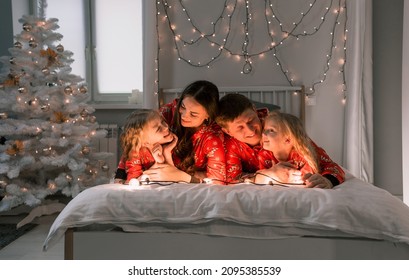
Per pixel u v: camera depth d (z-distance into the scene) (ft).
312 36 11.16
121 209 4.46
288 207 4.37
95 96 12.01
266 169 5.30
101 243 4.46
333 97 11.21
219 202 4.42
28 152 9.19
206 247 4.42
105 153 9.99
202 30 11.27
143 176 5.22
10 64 9.39
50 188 9.13
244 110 5.54
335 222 4.19
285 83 11.25
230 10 11.19
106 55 11.92
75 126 9.39
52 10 11.80
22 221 8.80
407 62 8.71
